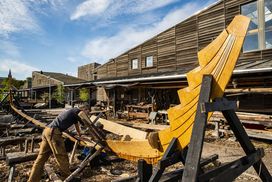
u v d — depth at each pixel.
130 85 14.44
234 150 7.22
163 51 17.14
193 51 14.89
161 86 14.90
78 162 5.49
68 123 4.36
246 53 11.83
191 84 2.59
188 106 2.58
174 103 15.24
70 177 4.04
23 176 4.73
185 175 2.15
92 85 18.41
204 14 14.28
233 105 2.58
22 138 6.07
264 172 3.02
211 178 2.48
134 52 19.98
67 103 32.47
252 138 9.27
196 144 2.16
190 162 2.15
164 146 2.82
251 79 10.43
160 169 2.42
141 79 13.46
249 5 11.98
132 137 4.98
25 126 9.91
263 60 10.62
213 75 2.38
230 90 9.81
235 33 2.34
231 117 2.67
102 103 22.59
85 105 4.70
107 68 23.41
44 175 4.72
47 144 4.26
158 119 13.41
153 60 18.05
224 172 2.42
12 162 4.19
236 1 12.50
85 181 4.57
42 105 28.80
